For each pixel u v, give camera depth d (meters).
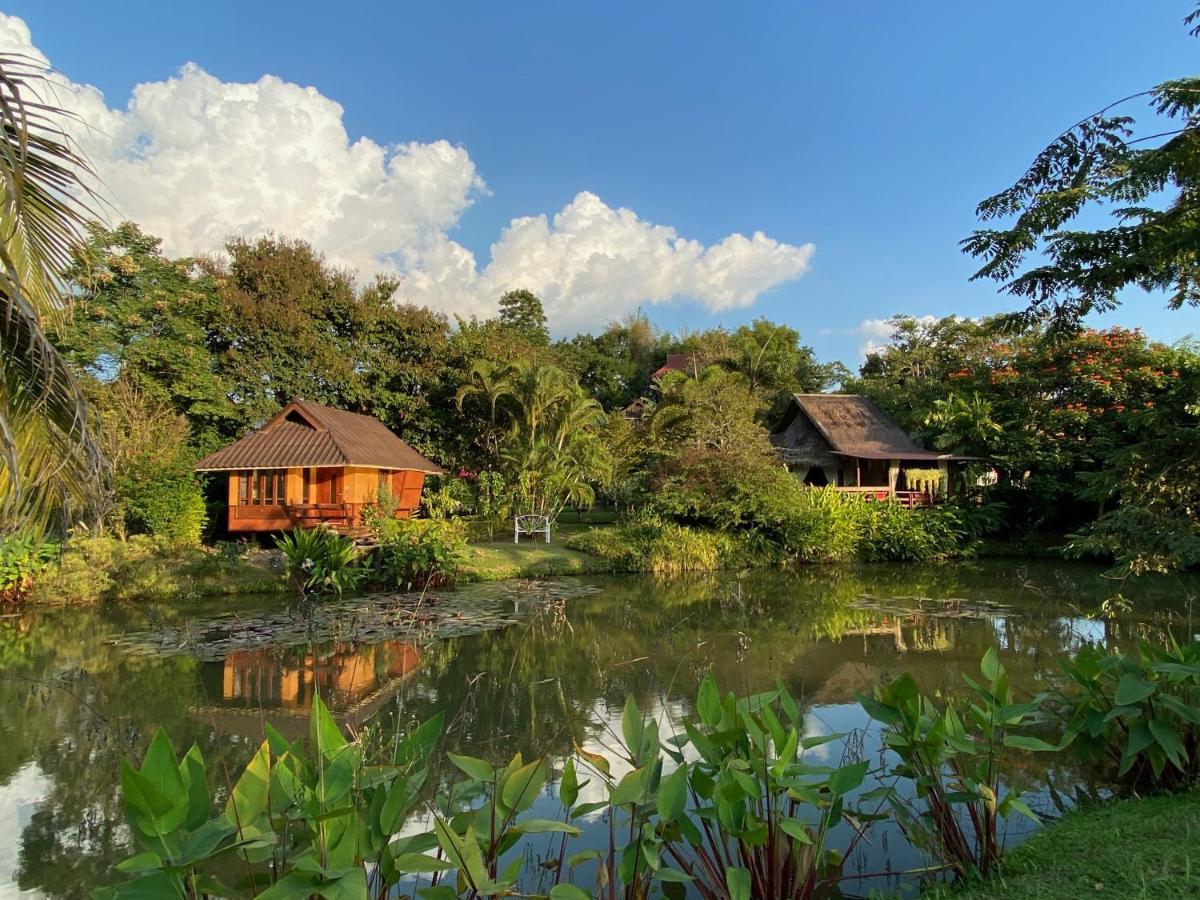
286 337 21.12
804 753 5.09
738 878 2.44
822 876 3.26
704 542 16.75
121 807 4.50
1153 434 6.26
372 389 23.00
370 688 7.02
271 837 2.13
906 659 7.87
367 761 4.12
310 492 16.77
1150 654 3.95
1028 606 11.10
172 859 1.98
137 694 6.89
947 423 20.88
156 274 18.77
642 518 17.62
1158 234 4.82
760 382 35.84
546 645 8.82
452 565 13.64
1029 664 7.43
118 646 8.83
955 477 21.45
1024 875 2.91
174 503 14.98
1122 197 4.96
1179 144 4.59
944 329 26.95
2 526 3.77
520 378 19.56
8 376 3.54
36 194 3.45
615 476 20.70
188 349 18.81
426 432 23.55
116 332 17.94
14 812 4.46
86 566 11.86
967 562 17.75
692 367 34.50
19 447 3.62
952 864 3.13
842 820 4.14
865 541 18.14
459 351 24.02
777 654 8.22
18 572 11.39
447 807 2.65
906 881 3.37
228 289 20.59
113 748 5.39
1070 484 18.19
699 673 7.34
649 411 21.89
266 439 17.11
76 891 3.60
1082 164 5.23
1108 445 17.52
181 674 7.59
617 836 4.07
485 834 2.50
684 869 2.90
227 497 18.50
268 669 7.78
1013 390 20.88
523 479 18.83
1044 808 4.04
